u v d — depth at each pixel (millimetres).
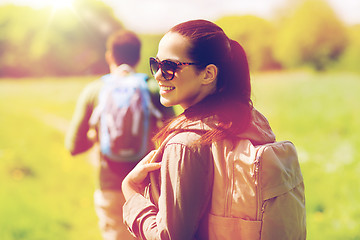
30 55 73938
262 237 1356
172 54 1440
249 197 1357
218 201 1388
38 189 6371
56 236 4512
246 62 1551
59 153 9430
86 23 70875
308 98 16422
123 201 2932
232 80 1498
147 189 1559
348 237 3834
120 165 2926
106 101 2994
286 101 16062
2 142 10312
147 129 2977
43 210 5207
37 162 7922
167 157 1412
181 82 1443
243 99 1517
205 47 1424
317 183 5227
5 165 7164
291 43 67812
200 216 1407
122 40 3074
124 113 2941
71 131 3098
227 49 1475
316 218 4324
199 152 1378
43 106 21781
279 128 10508
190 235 1395
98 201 3002
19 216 4730
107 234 2969
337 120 10367
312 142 8469
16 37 74000
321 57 65875
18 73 74375
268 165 1380
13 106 22375
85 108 3061
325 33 65688
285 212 1399
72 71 72875
